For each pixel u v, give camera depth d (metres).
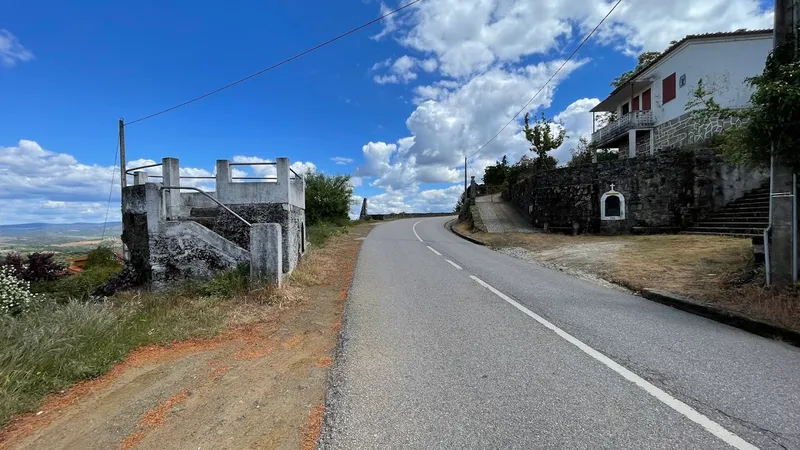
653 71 23.64
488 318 6.23
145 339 5.48
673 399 3.54
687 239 13.92
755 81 6.52
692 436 2.97
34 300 8.21
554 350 4.79
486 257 13.62
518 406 3.46
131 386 4.19
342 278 10.23
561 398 3.59
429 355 4.72
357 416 3.37
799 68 5.71
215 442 3.14
